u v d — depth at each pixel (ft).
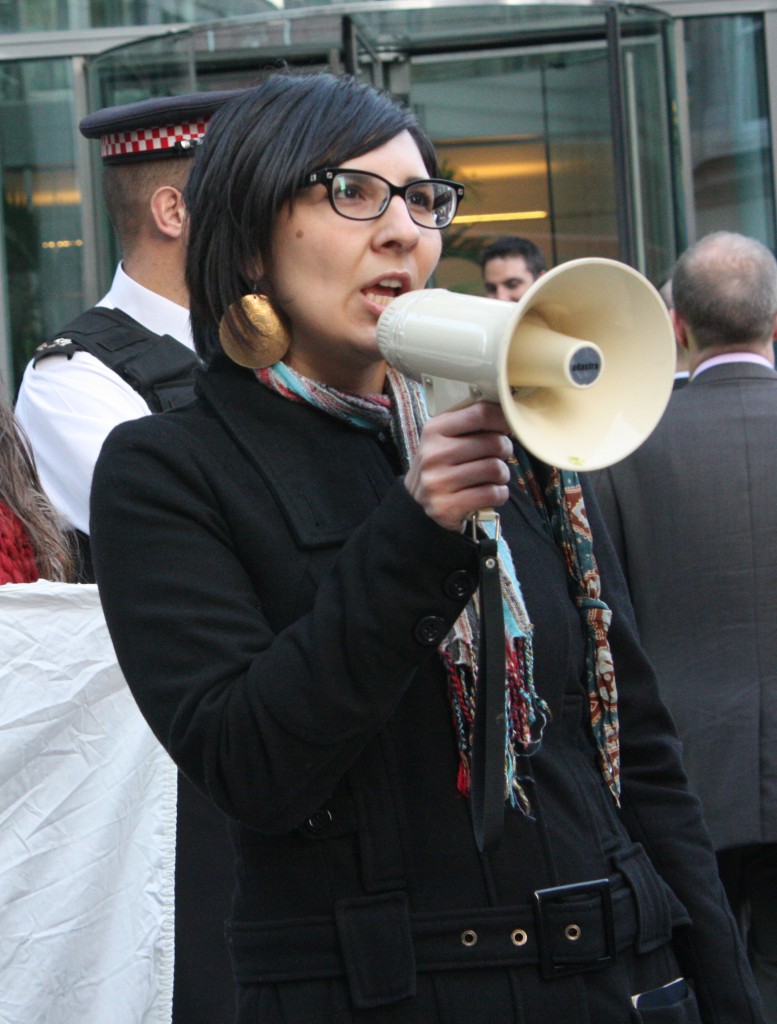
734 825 13.15
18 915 9.07
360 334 6.54
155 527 6.33
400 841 6.30
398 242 6.49
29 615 9.19
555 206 33.22
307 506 6.46
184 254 7.30
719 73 32.58
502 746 5.91
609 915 6.51
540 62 32.55
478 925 6.28
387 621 5.66
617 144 30.89
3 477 10.16
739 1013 7.25
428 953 6.24
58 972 9.23
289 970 6.24
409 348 5.57
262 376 6.78
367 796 6.29
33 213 32.04
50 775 9.28
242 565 6.43
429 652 5.77
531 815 6.50
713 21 32.45
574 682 6.95
